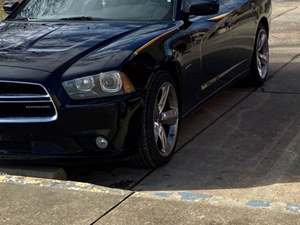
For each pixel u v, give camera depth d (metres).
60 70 2.94
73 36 3.31
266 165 3.25
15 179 3.00
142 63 3.06
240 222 2.48
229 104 4.49
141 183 3.09
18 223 2.55
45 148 3.00
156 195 2.79
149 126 3.09
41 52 3.10
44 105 2.92
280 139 3.67
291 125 3.94
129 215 2.58
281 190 2.91
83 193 2.82
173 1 3.71
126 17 3.66
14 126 2.95
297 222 2.47
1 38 3.38
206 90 3.89
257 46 4.93
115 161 3.03
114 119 2.92
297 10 9.48
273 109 4.32
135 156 3.14
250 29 4.69
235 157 3.39
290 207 2.62
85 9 3.79
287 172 3.14
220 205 2.66
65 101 2.89
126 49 3.08
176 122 3.41
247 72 4.75
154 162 3.19
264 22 5.10
